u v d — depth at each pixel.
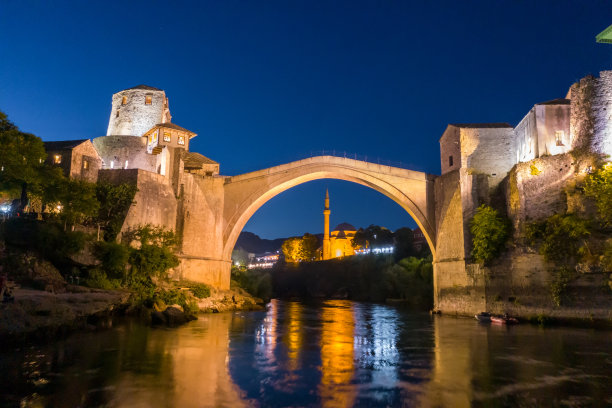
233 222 41.22
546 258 29.00
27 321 17.09
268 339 23.09
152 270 31.72
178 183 37.41
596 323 26.34
